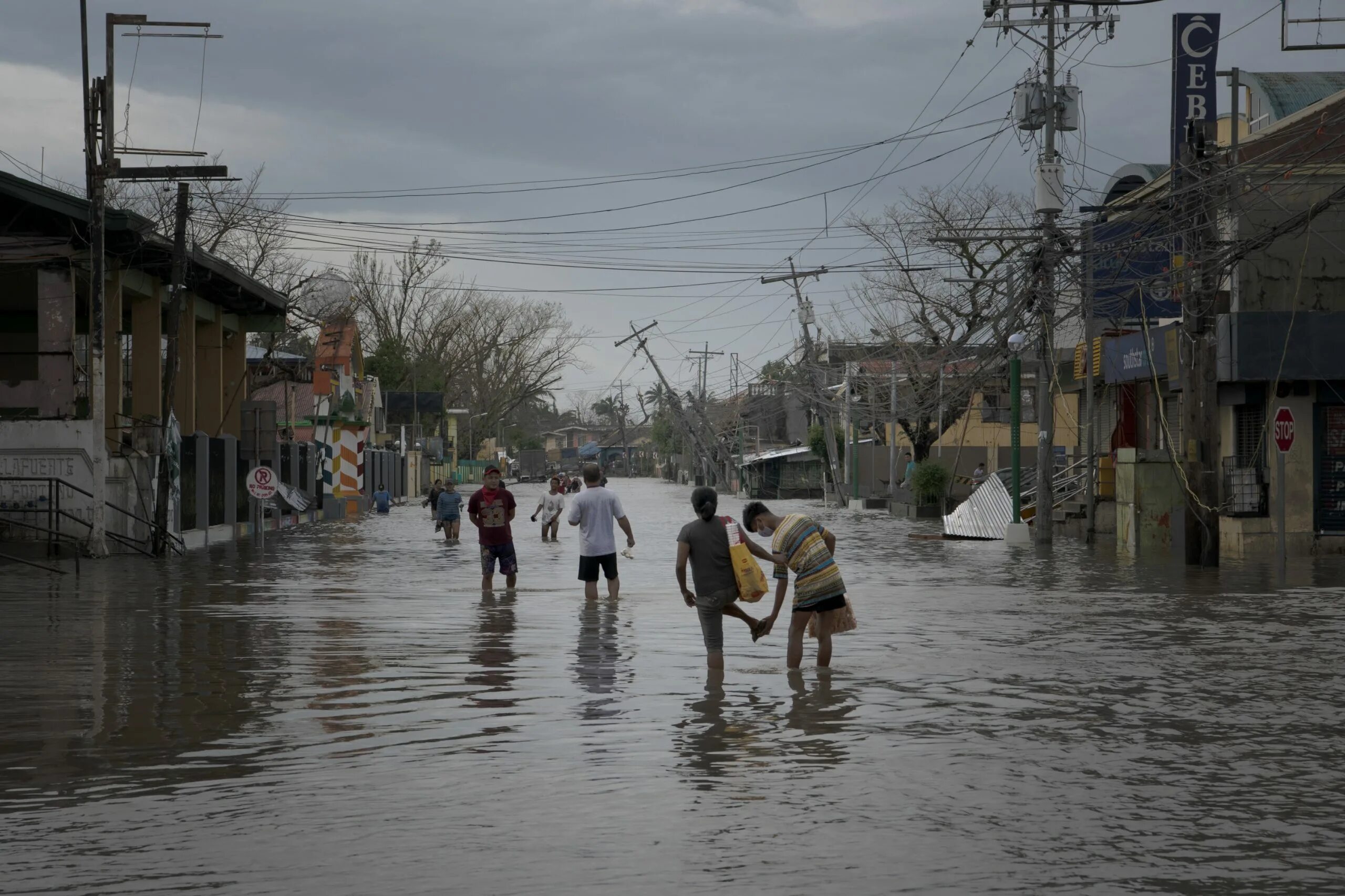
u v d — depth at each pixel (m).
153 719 9.48
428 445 98.94
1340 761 8.15
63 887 5.62
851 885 5.65
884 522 45.28
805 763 8.05
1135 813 6.88
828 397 65.94
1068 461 39.75
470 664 12.16
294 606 17.50
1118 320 35.47
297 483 44.47
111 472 27.72
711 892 5.55
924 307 49.25
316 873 5.82
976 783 7.55
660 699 10.33
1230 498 28.92
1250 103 38.62
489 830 6.54
